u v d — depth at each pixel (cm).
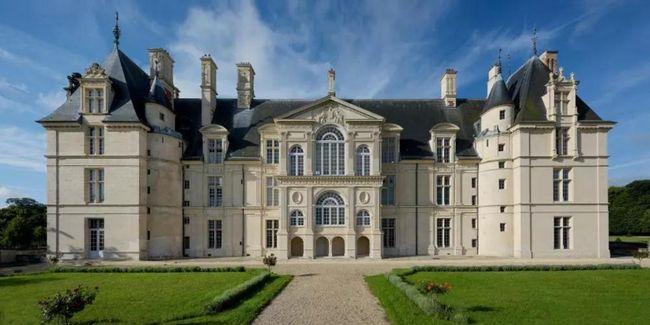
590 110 4103
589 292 2034
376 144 4050
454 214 4341
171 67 4666
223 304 1677
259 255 4234
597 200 3972
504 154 4128
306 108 4069
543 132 3994
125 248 3772
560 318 1531
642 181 7881
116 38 4309
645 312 1625
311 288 2252
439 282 2344
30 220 5434
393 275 2422
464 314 1551
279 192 3994
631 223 7462
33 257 3859
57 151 3828
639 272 2734
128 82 4106
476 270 2864
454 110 4838
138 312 1628
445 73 4894
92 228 3862
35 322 1511
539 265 2981
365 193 4000
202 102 4519
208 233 4303
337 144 4091
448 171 4378
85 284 2314
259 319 1581
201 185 4316
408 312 1605
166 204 4075
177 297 1916
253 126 4572
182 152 4344
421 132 4594
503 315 1573
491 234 4162
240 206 4284
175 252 4147
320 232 3975
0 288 2223
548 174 3978
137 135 3841
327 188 3984
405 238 4312
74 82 4259
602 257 3916
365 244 4231
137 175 3812
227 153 4347
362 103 4906
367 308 1756
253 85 4925
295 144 4059
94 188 3853
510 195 4094
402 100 4969
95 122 3850
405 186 4356
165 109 4197
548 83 4041
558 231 3984
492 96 4325
